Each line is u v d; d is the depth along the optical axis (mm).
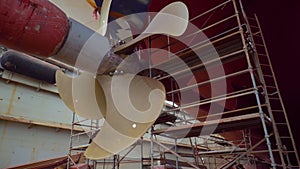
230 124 4875
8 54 10789
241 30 4523
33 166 9734
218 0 6070
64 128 12445
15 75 11414
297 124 8133
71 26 2760
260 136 9719
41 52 2602
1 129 10359
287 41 6574
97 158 3381
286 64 7039
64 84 4598
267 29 6520
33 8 2285
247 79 7730
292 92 7543
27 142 11070
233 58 5457
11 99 11094
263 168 10070
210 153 10211
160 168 9062
